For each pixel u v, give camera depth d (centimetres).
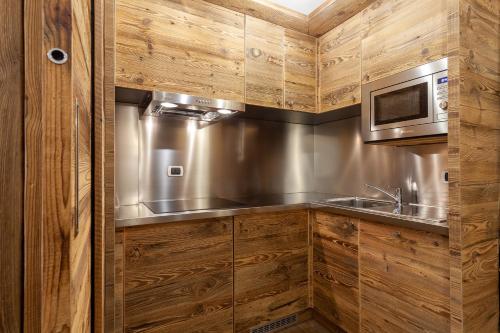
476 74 118
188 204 181
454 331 111
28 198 35
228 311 159
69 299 38
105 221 90
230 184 225
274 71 192
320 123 262
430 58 136
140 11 148
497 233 124
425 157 175
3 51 34
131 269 132
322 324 186
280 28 196
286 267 182
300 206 185
